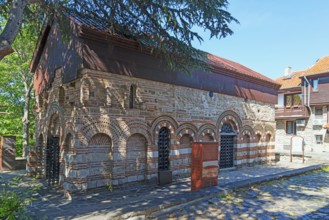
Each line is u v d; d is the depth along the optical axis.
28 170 13.87
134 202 8.16
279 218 6.76
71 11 9.81
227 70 15.34
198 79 13.71
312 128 30.78
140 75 11.11
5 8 8.78
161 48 9.62
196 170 9.42
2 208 5.42
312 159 20.33
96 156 10.05
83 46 9.55
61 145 10.84
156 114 11.82
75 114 9.66
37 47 13.59
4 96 22.64
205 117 14.20
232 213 7.15
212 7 7.82
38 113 14.28
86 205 8.37
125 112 10.70
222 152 15.73
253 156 17.59
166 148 12.52
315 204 8.05
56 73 11.90
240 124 16.58
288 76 36.81
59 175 11.00
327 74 28.81
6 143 16.08
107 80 10.20
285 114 32.91
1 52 5.87
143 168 11.41
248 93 17.11
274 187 10.31
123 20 9.91
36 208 8.04
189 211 7.34
